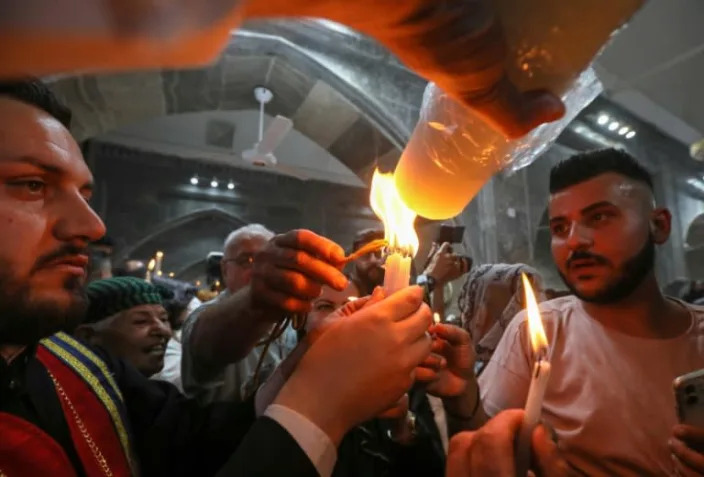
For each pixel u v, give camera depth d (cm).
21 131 45
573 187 93
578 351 97
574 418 90
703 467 60
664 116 425
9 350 56
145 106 322
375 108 333
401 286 55
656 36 349
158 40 14
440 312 125
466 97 30
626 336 94
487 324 165
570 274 95
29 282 45
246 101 366
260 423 45
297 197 944
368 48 337
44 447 53
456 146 39
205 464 70
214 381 94
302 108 365
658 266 466
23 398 56
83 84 273
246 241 163
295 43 320
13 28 12
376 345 46
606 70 371
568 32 29
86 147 782
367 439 88
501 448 49
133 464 64
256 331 78
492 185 365
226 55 308
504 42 28
